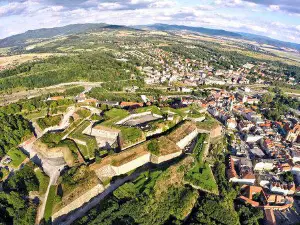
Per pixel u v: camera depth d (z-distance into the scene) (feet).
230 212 343.46
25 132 471.62
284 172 467.52
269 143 549.95
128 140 428.97
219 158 475.72
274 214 376.27
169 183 354.95
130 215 300.61
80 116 530.27
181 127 493.77
